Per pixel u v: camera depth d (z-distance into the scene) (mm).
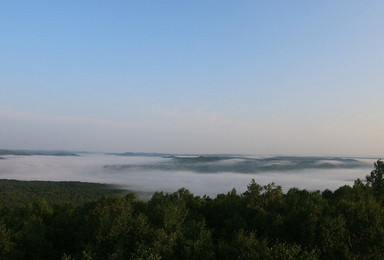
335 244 25812
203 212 40281
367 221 27406
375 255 25500
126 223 29297
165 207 34375
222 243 26984
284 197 38375
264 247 23266
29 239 30828
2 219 34594
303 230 27766
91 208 41750
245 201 38406
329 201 37406
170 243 25797
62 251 32781
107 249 27281
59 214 38906
